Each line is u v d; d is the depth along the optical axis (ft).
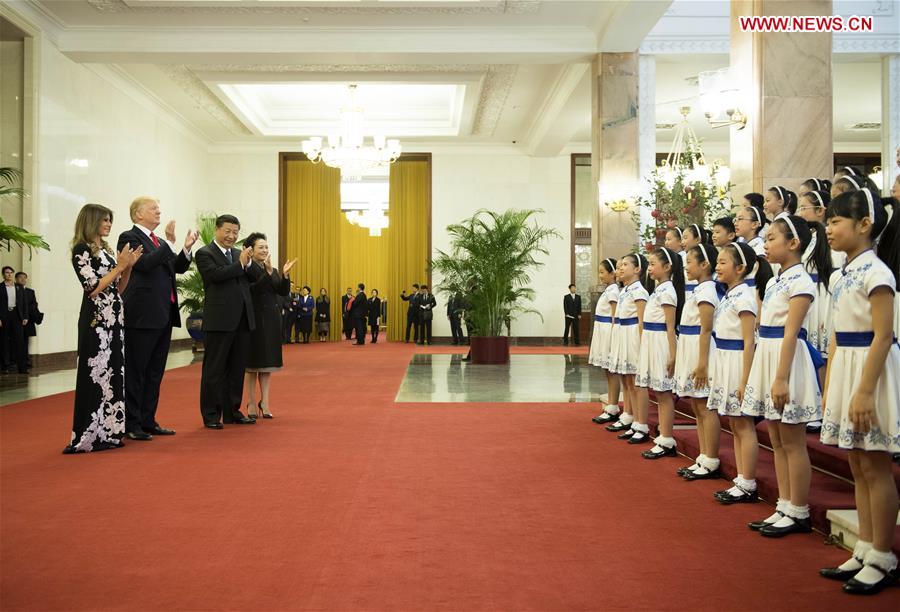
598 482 14.28
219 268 20.27
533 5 35.50
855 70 44.60
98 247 17.22
